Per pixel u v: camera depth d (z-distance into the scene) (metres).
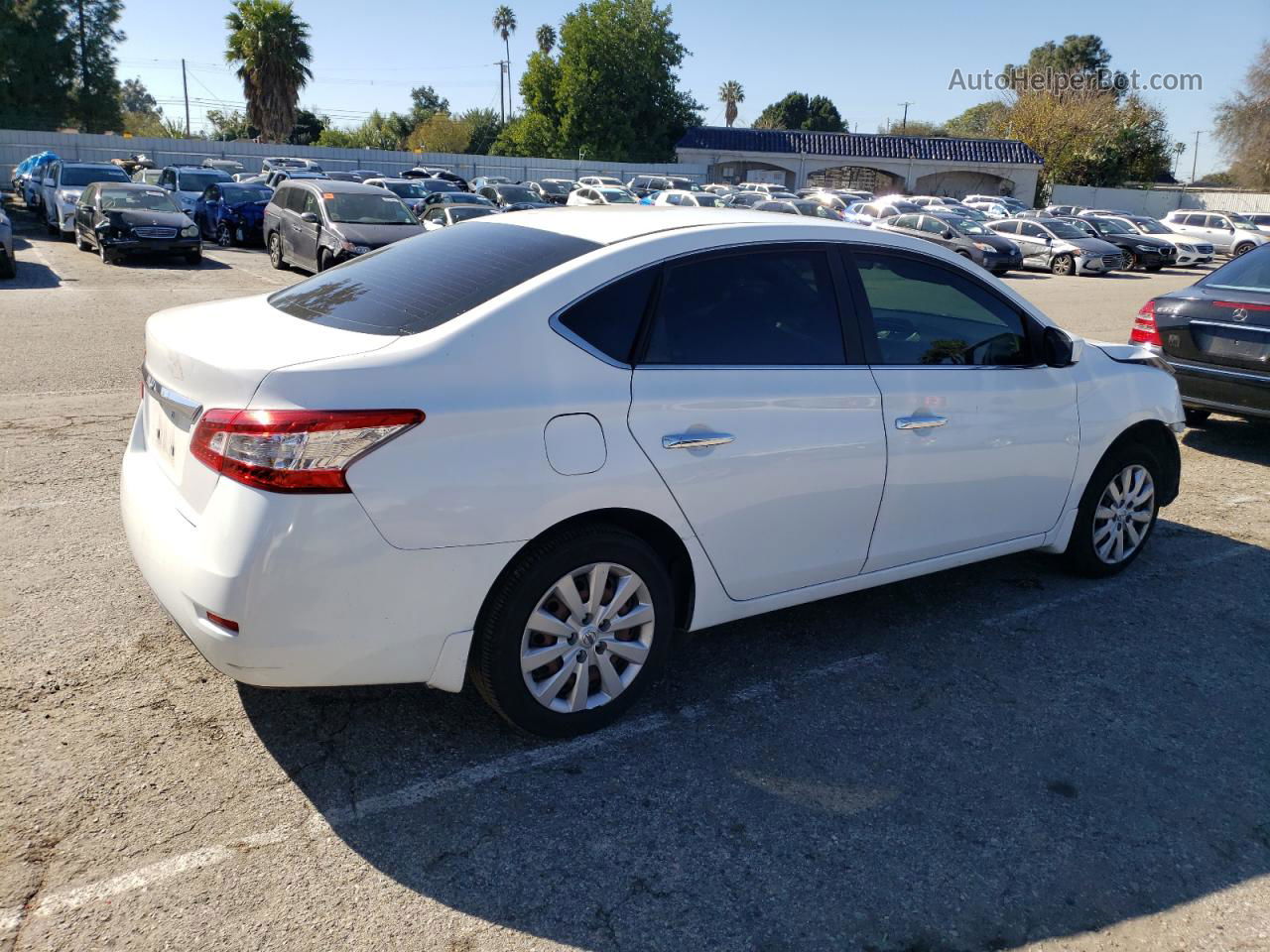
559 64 57.94
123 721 3.22
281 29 50.69
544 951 2.37
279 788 2.93
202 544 2.67
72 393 7.61
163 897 2.46
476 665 3.03
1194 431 8.30
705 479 3.21
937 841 2.85
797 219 3.66
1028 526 4.35
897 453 3.69
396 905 2.49
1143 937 2.51
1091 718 3.56
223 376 2.71
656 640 3.32
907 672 3.84
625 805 2.94
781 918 2.52
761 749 3.27
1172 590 4.78
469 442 2.77
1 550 4.50
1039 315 4.23
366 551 2.67
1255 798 3.12
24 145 38.47
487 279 3.13
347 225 15.80
